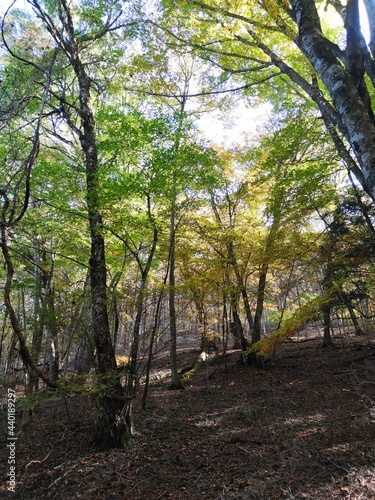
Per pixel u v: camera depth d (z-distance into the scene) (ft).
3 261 26.81
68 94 27.94
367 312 43.70
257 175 31.96
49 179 22.39
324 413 20.97
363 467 13.17
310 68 20.81
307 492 12.14
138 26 21.50
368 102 10.61
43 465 16.11
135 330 18.98
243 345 38.86
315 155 24.66
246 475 14.07
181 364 49.01
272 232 28.43
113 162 20.68
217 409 24.41
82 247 26.32
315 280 33.76
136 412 23.36
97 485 13.94
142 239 23.76
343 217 27.61
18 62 17.54
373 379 26.55
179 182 18.81
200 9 18.34
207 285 32.22
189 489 13.37
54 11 20.67
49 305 21.89
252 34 16.74
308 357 39.01
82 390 15.61
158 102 32.24
